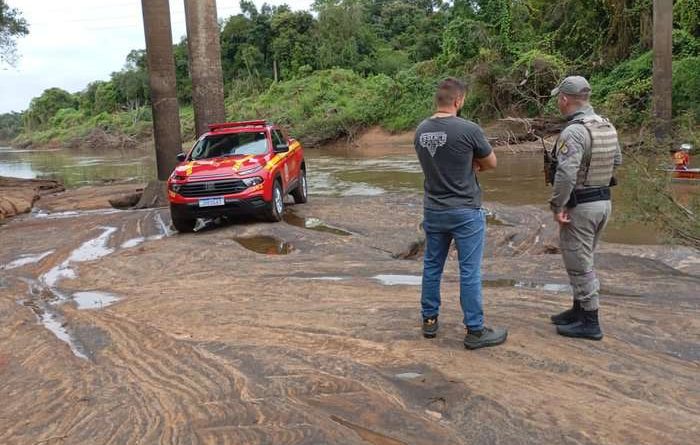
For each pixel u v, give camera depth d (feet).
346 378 13.51
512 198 45.88
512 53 115.65
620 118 47.67
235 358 15.10
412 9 263.49
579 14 111.65
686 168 38.04
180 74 264.52
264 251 28.63
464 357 14.26
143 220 39.45
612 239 29.50
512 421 11.38
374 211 38.34
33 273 26.81
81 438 11.62
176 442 11.24
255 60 248.32
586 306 14.89
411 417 11.71
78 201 54.95
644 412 11.59
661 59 66.03
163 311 19.51
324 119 150.30
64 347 16.75
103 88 308.81
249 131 38.42
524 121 95.09
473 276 14.32
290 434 11.30
